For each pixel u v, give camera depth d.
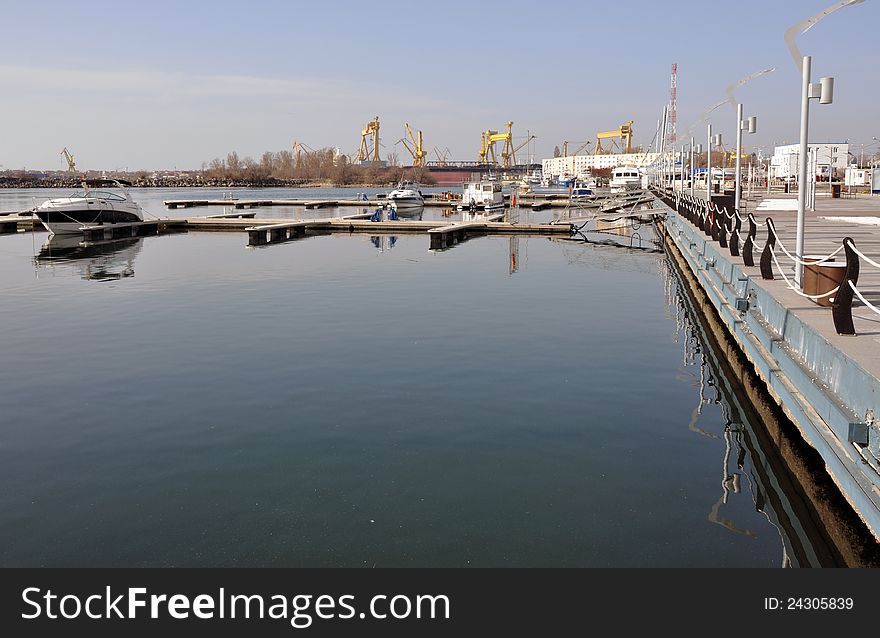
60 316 21.34
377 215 59.06
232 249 41.66
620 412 12.52
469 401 12.98
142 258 36.94
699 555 7.87
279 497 9.20
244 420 12.00
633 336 18.53
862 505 7.12
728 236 20.75
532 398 13.20
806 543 8.19
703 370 15.31
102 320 20.66
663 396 13.47
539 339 18.05
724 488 9.52
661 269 33.09
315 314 21.42
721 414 12.47
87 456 10.57
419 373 14.78
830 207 40.62
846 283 9.70
